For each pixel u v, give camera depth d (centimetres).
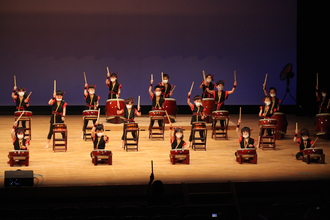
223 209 751
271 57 1587
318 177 832
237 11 1566
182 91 1579
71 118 1459
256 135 1189
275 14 1576
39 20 1512
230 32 1569
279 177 830
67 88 1544
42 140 1105
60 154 973
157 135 1186
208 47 1568
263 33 1578
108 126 1244
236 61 1580
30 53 1518
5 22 1498
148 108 1567
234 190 785
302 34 1538
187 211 721
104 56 1544
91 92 1166
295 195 822
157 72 1564
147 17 1544
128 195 777
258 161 941
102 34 1538
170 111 1266
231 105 1592
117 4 1532
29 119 1097
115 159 941
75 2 1519
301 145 957
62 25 1522
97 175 828
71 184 774
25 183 761
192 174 842
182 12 1552
